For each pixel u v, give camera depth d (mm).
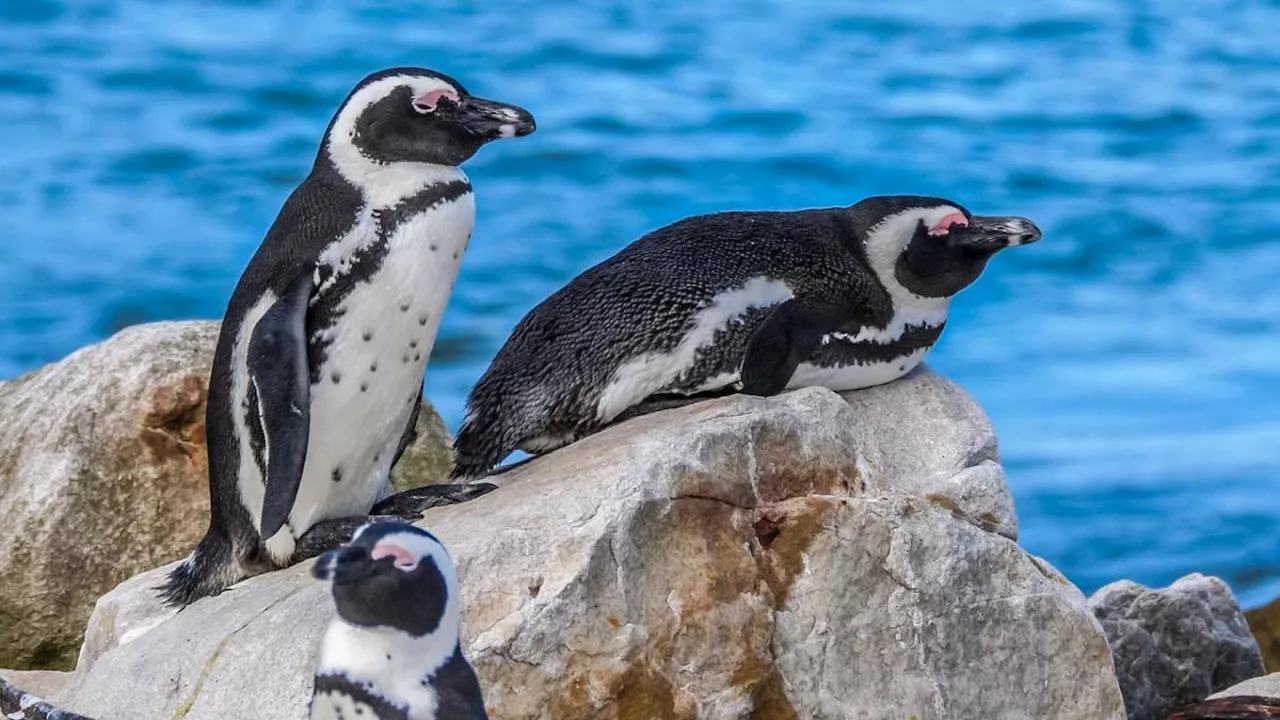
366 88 10086
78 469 13680
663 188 34062
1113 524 19953
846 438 10391
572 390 10859
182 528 13789
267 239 10227
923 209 11430
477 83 41125
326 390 9961
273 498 9359
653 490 9562
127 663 9641
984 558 10109
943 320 11703
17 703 9430
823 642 9734
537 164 35062
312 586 9688
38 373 14688
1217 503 20375
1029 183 35500
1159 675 12875
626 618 9328
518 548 9320
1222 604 13094
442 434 15336
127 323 28469
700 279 11008
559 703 9141
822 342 11125
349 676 7312
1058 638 10188
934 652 9914
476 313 27641
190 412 13992
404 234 9969
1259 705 10930
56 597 13500
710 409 10391
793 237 11398
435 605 7324
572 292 11195
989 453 11297
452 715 7281
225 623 9609
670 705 9359
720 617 9531
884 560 9914
